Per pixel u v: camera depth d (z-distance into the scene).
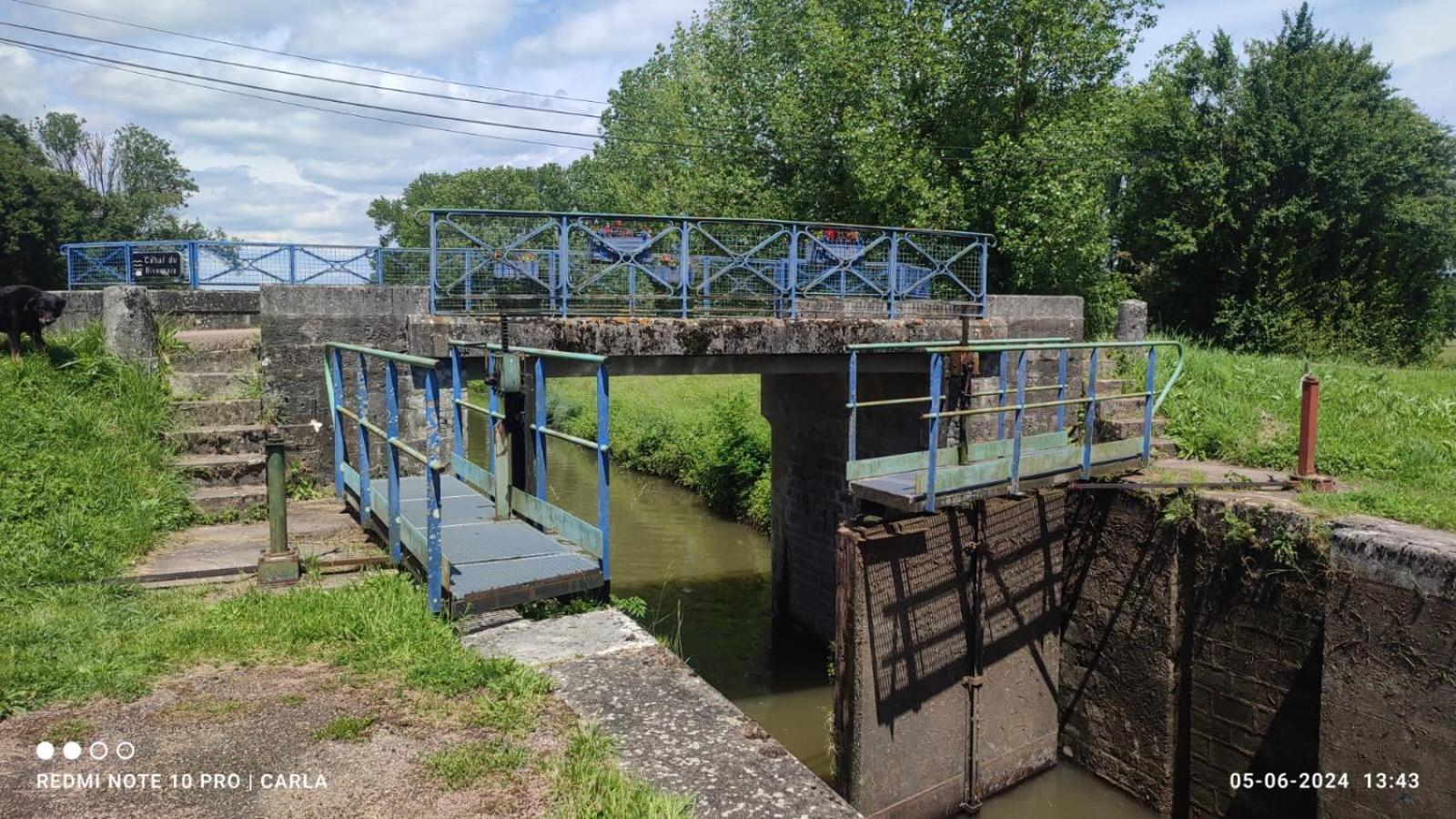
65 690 3.67
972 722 8.45
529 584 4.57
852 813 2.98
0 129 37.72
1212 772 7.86
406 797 2.97
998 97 18.30
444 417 8.02
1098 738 8.80
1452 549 6.02
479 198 58.78
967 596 8.39
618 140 33.91
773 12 23.23
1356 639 6.51
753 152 22.78
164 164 52.78
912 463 8.23
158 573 5.16
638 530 16.67
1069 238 16.86
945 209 16.94
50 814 2.84
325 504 7.39
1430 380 11.98
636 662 4.12
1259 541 7.44
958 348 7.16
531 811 2.91
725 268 9.52
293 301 7.81
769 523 15.98
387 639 4.20
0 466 6.09
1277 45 22.17
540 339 8.10
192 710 3.57
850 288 10.72
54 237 34.22
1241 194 20.95
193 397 8.14
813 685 10.82
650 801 2.92
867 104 18.20
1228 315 21.17
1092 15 17.47
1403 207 20.56
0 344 8.34
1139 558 8.41
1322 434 9.76
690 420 20.86
